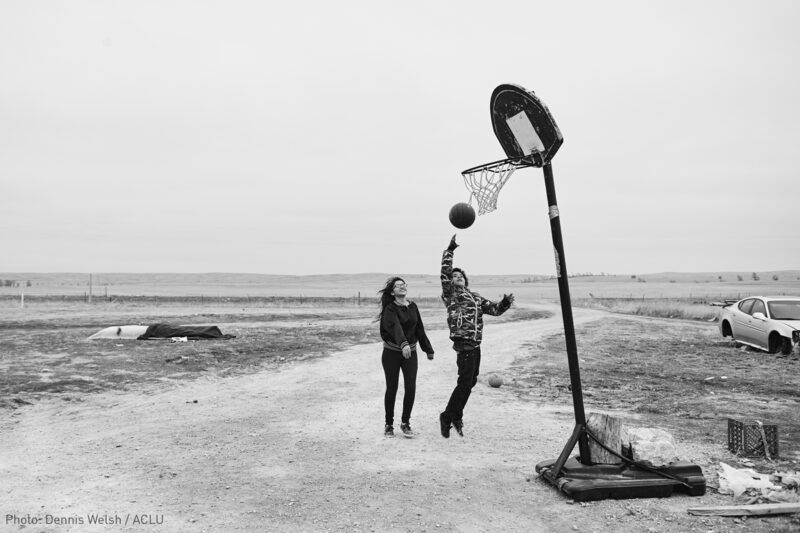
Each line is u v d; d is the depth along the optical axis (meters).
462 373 6.90
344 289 155.88
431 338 21.20
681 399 9.77
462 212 6.57
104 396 9.60
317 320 31.39
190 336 18.36
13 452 6.35
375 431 7.33
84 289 139.25
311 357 15.13
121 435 7.10
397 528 4.34
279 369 13.04
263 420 7.95
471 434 7.20
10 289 128.00
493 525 4.42
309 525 4.39
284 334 21.16
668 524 4.43
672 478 5.07
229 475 5.55
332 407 8.88
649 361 14.80
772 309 16.42
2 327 23.20
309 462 5.98
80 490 5.14
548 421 7.96
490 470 5.73
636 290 120.06
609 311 47.94
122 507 4.74
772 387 10.91
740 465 5.88
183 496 4.99
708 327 27.38
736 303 18.48
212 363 13.55
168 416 8.18
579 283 180.62
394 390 7.14
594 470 5.18
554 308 56.16
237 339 18.66
